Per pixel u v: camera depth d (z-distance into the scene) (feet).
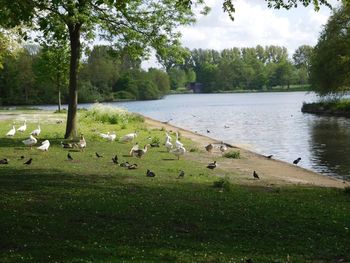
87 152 88.63
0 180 56.75
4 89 413.18
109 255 29.96
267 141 137.39
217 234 36.52
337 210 45.32
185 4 71.72
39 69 229.45
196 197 50.29
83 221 38.83
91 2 92.32
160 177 64.95
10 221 37.58
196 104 407.03
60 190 51.29
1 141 102.42
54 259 28.84
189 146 107.96
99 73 515.91
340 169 90.53
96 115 166.20
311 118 223.51
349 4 65.72
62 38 91.25
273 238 35.73
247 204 47.09
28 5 65.62
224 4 61.72
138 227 37.70
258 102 412.77
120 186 55.77
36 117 187.62
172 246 32.78
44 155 82.99
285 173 77.46
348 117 223.51
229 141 136.87
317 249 32.99
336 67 227.61
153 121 189.57
